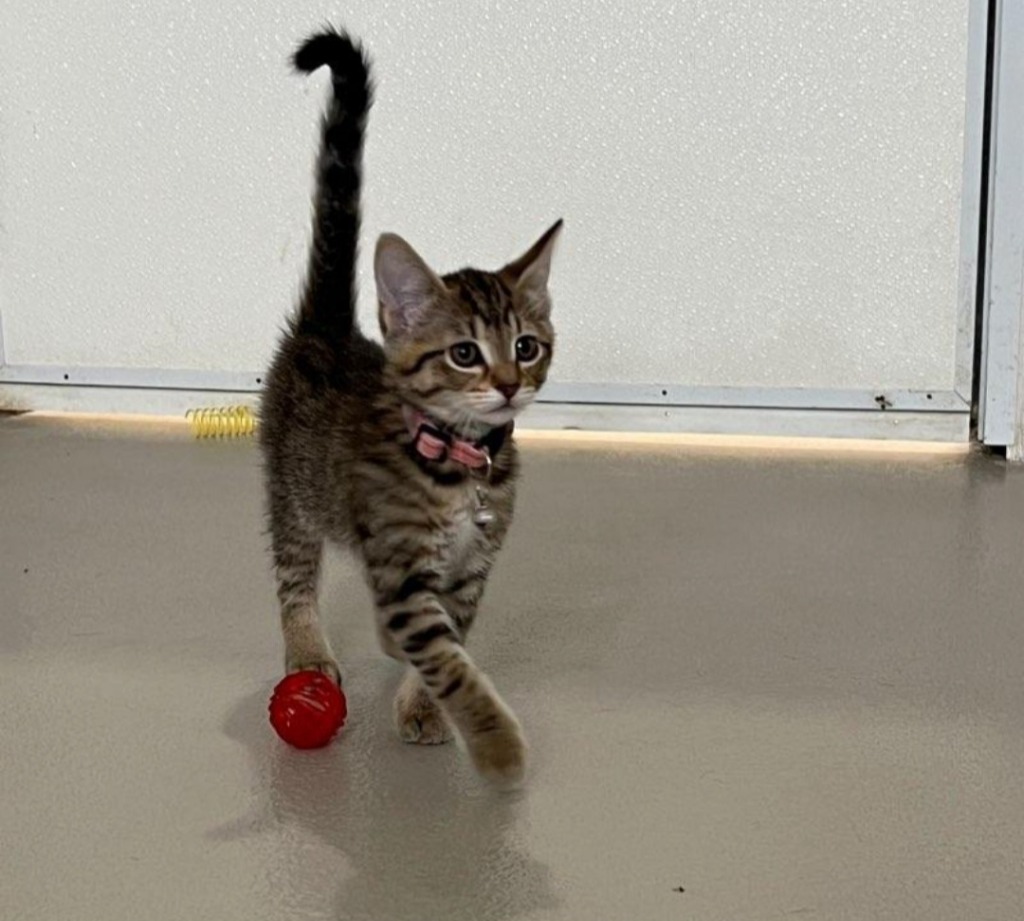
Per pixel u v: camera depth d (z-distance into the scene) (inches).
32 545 40.1
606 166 51.4
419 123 52.3
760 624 33.6
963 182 48.8
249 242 54.7
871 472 47.3
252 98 53.5
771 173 50.2
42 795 26.0
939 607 34.3
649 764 26.9
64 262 56.4
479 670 28.6
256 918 22.4
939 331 50.1
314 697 27.8
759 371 51.7
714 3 49.4
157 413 57.1
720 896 22.8
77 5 53.9
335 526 30.4
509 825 24.9
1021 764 26.5
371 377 31.0
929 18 48.1
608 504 44.0
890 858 23.7
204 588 36.5
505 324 29.5
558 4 50.5
